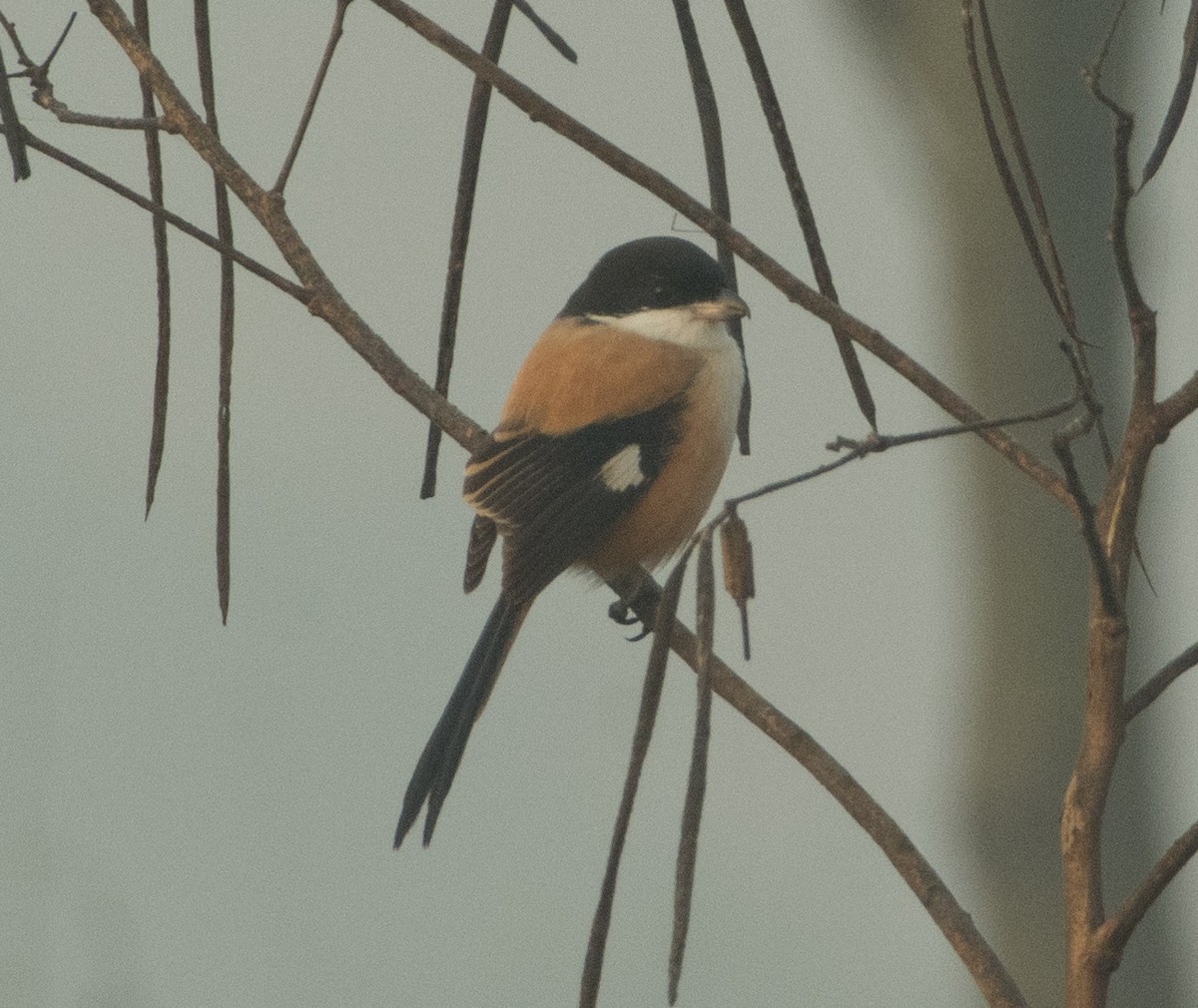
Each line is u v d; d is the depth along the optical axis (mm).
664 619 4152
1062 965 14039
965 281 14898
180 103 6258
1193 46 4246
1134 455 4512
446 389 6797
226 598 6375
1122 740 4500
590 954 3943
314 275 6434
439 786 6914
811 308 4977
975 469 14812
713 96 6422
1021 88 14688
